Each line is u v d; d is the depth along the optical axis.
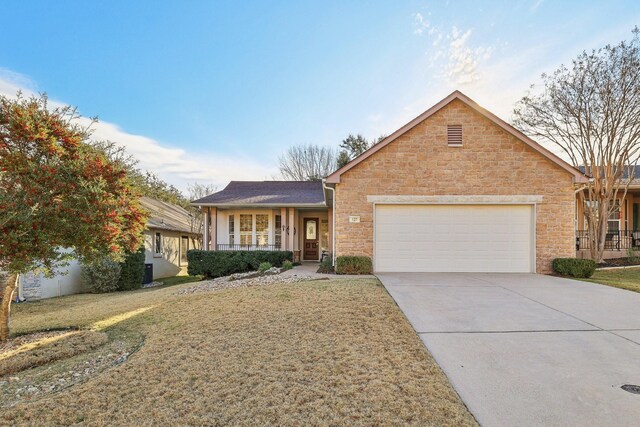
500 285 8.82
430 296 7.51
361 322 5.77
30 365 5.18
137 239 7.51
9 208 5.47
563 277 10.33
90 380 4.36
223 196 17.53
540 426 3.05
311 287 8.48
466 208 11.34
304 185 19.56
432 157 11.33
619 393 3.59
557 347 4.80
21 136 6.04
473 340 5.05
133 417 3.42
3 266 5.88
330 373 4.11
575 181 11.08
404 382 3.85
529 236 11.20
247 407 3.48
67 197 6.08
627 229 16.72
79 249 6.51
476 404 3.41
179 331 6.01
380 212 11.50
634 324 5.74
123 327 6.86
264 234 17.06
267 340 5.24
